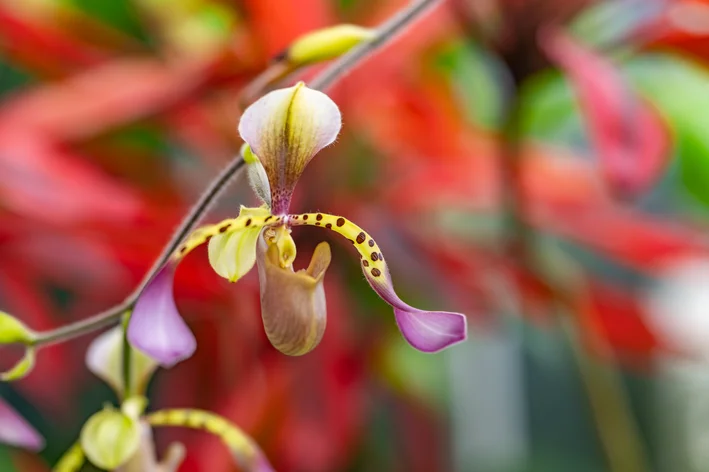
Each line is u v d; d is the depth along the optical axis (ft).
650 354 3.06
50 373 3.02
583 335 2.93
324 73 2.19
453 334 1.93
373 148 3.06
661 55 2.99
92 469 2.43
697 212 3.17
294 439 2.82
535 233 3.03
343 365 2.90
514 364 4.42
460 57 3.27
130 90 2.82
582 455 4.50
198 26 3.20
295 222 2.02
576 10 2.83
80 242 2.79
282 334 1.97
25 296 2.91
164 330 1.94
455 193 3.22
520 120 2.93
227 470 2.72
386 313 2.96
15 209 2.70
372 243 2.02
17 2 2.93
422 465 3.10
